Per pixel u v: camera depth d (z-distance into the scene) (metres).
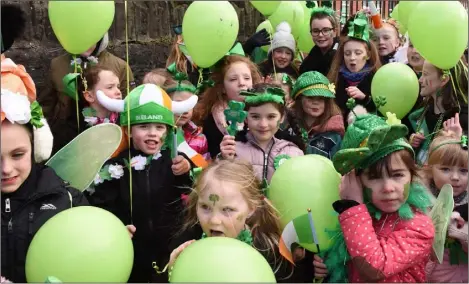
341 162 2.12
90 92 3.40
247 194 2.23
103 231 2.03
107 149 2.53
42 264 1.97
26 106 2.19
